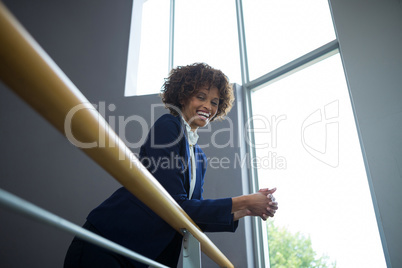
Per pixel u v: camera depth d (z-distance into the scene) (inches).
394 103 88.7
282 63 135.2
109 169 22.6
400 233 78.6
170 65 165.3
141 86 158.1
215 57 158.4
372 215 90.4
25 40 13.0
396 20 96.7
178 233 41.7
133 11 171.0
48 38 165.5
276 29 144.2
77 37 166.7
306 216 105.3
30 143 143.9
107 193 129.9
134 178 24.9
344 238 94.8
